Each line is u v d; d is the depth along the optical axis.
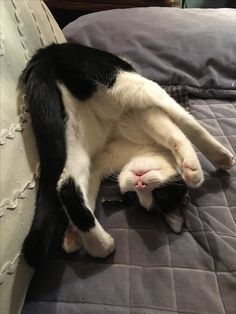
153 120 0.36
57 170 0.29
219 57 0.49
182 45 0.50
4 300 0.23
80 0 0.75
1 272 0.23
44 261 0.29
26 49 0.35
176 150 0.34
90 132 0.38
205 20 0.54
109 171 0.40
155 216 0.33
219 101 0.48
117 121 0.40
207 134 0.35
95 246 0.28
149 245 0.30
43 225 0.27
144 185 0.33
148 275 0.28
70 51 0.37
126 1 0.75
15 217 0.25
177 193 0.34
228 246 0.29
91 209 0.31
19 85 0.31
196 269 0.28
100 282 0.27
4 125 0.27
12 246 0.24
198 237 0.30
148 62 0.50
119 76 0.36
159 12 0.57
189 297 0.26
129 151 0.40
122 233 0.31
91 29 0.55
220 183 0.35
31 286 0.28
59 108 0.32
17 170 0.27
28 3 0.40
